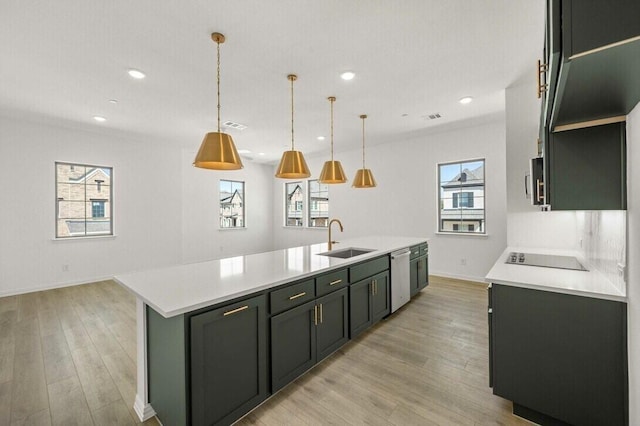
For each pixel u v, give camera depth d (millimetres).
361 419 1773
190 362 1481
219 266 2393
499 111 4176
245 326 1761
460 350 2623
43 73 2891
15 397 1989
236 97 3537
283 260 2662
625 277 1479
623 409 1470
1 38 2305
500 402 1927
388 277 3316
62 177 4832
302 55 2611
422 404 1908
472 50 2566
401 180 5906
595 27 818
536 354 1696
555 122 1579
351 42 2422
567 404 1609
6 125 4285
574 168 1688
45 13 2014
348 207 6809
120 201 5395
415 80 3148
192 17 2082
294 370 2086
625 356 1466
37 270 4543
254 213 8094
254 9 2008
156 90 3314
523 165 3270
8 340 2855
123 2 1920
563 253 2789
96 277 5105
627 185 1487
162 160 6008
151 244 5816
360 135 5449
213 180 7094
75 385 2129
